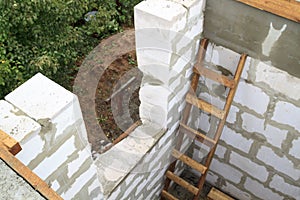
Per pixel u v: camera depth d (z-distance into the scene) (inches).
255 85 103.3
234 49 101.0
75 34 150.6
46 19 136.3
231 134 121.6
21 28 132.7
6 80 125.3
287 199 124.4
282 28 87.2
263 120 109.6
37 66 130.3
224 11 94.7
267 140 113.4
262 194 130.7
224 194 140.2
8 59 133.6
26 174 43.1
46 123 59.4
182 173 146.8
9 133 56.6
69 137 66.8
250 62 99.7
